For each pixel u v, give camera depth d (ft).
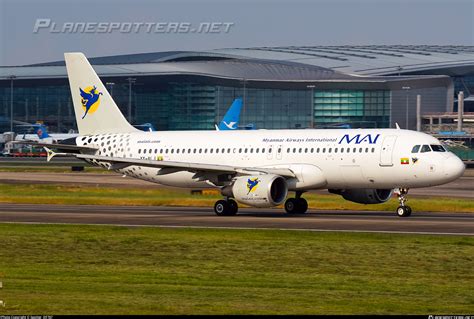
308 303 222.89
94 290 241.96
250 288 247.29
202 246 336.08
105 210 529.04
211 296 232.94
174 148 546.67
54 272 278.46
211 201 593.42
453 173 460.55
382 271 278.87
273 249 326.44
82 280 261.85
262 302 224.33
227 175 502.38
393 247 328.08
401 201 479.41
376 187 483.51
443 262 294.46
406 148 468.75
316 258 305.12
